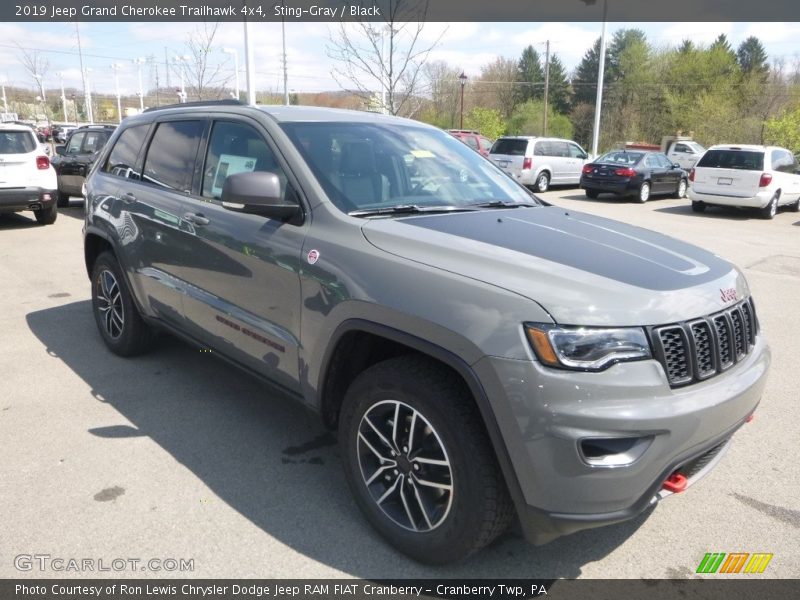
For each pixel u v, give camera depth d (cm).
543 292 233
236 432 383
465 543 248
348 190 319
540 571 269
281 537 286
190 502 310
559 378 219
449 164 384
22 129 1111
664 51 7038
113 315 499
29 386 445
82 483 324
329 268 286
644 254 283
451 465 245
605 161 1897
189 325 398
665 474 230
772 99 5388
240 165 359
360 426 280
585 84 8131
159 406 416
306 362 303
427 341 246
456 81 4975
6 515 296
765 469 355
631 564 275
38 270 813
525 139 2062
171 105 464
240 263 339
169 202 403
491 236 285
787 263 949
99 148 1351
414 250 268
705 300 251
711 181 1534
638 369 225
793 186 1591
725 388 248
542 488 224
